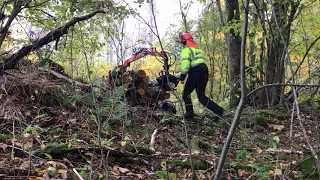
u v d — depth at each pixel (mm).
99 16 5215
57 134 4223
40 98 4980
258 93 8453
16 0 3979
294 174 3512
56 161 3359
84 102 4977
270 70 8234
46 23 5406
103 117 4762
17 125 4215
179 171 3557
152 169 3568
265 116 6973
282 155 4133
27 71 5426
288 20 7598
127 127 4820
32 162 3234
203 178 3266
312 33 8242
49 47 5527
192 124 5840
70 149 3533
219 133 5598
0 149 3383
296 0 7652
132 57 5699
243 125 6078
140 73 5844
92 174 3059
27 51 5055
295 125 6070
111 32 4762
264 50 8734
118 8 4469
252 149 4586
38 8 5156
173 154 3963
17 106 4555
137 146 3992
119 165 3557
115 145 4039
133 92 5859
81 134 4254
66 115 4801
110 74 5668
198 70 6059
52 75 5828
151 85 6137
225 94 9367
